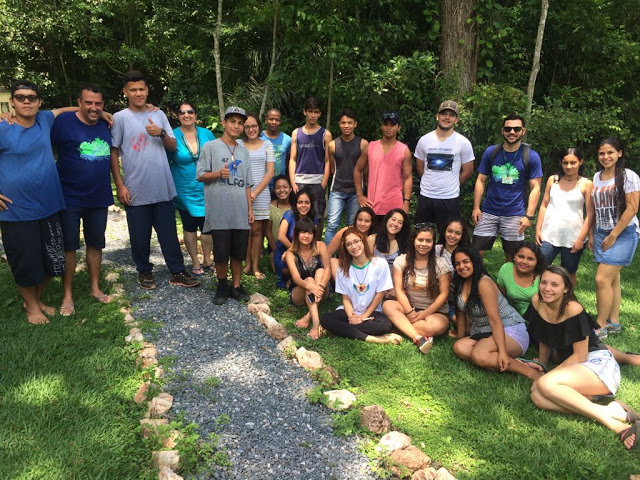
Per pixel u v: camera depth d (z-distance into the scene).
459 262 4.06
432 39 9.34
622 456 2.99
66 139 4.38
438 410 3.43
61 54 13.69
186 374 3.62
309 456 2.87
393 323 4.49
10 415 3.03
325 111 9.16
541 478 2.77
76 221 4.54
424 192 5.58
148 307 4.74
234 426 3.09
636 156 10.77
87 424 3.00
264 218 5.78
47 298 4.84
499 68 10.60
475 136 8.83
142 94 4.75
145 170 4.81
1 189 3.97
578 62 10.97
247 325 4.48
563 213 4.71
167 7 9.59
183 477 2.65
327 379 3.61
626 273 6.68
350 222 6.16
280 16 7.35
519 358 3.95
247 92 9.21
